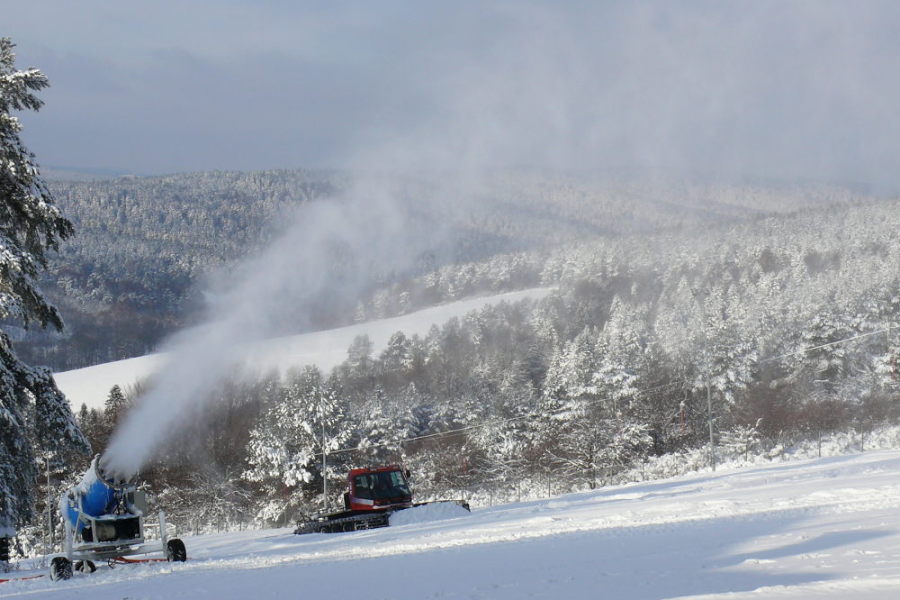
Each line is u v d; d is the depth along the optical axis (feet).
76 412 223.10
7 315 70.03
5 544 76.02
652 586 28.14
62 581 51.29
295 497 213.87
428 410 267.39
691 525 48.88
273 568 46.65
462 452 241.14
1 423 72.95
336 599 31.68
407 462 236.43
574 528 55.42
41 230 75.97
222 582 41.01
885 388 234.99
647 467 210.59
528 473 230.48
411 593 31.58
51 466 127.85
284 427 215.92
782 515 49.42
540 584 30.78
